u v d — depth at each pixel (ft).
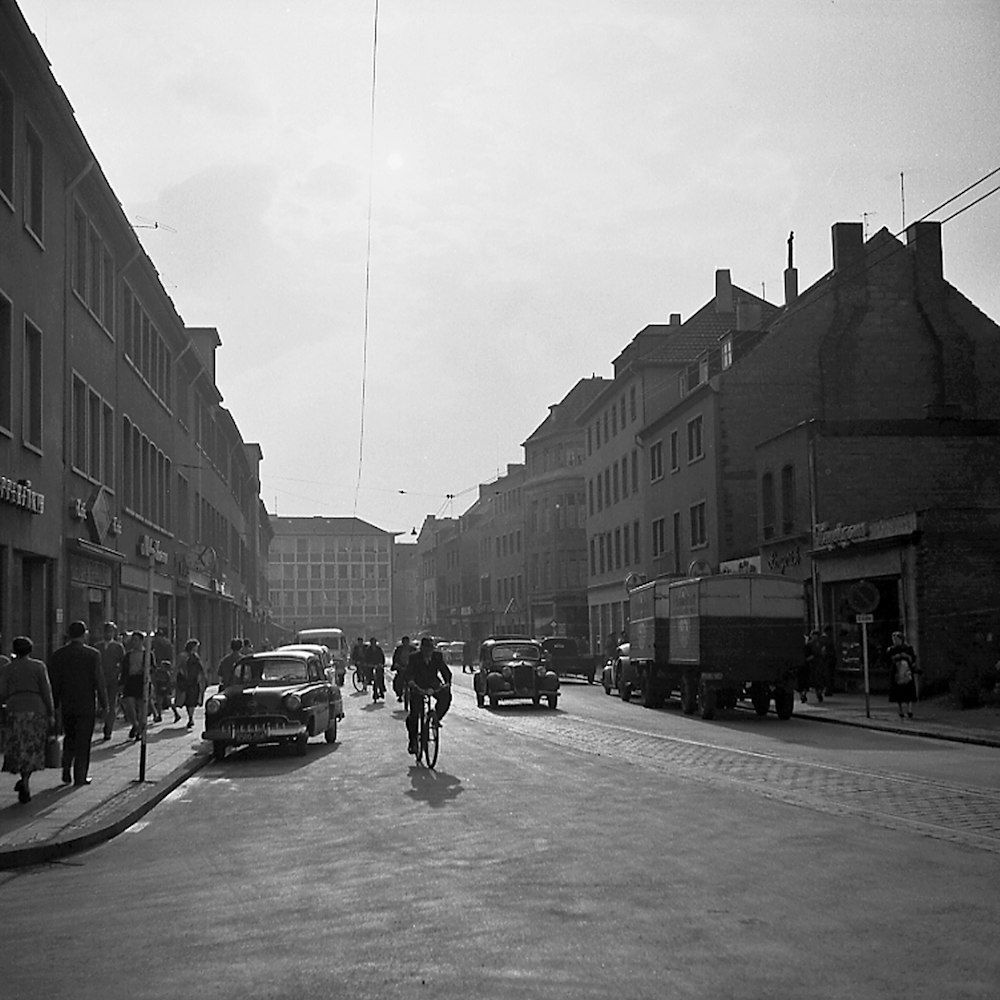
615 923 24.57
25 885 31.96
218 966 22.31
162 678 91.56
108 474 96.02
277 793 50.08
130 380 104.73
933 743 70.95
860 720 85.87
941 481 126.93
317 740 78.13
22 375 70.03
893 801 43.14
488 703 113.91
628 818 39.70
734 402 149.38
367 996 19.97
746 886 28.07
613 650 161.68
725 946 22.56
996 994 19.40
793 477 131.03
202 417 160.56
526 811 41.88
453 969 21.42
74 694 51.01
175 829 41.14
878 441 126.93
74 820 40.96
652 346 196.13
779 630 94.07
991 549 103.40
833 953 21.97
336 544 490.49
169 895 29.48
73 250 83.20
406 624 526.16
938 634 102.47
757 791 46.47
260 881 30.63
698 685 97.71
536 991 19.94
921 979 20.26
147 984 21.33
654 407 187.01
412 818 40.86
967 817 38.86
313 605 486.38
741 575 94.48
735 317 194.08
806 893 27.20
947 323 151.33
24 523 69.21
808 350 150.20
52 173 77.46
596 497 226.79
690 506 161.48
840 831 36.09
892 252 151.64
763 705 97.71
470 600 371.97
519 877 29.71
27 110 71.41
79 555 82.38
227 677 72.54
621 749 67.21
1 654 64.85
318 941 23.88
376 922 25.31
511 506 314.76
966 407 150.41
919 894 26.96
